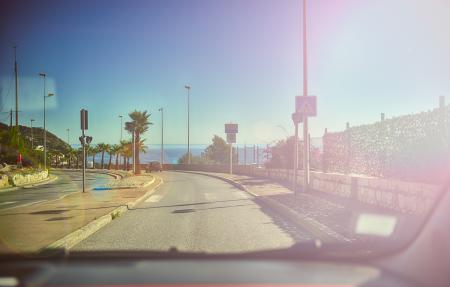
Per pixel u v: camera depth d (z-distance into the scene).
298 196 18.44
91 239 10.00
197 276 3.14
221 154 86.62
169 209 16.00
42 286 2.85
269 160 36.38
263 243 9.38
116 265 3.54
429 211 3.84
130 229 11.42
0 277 3.11
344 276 3.18
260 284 2.89
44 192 25.70
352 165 17.25
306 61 20.17
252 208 16.11
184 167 70.44
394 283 3.05
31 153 62.72
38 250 8.02
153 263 3.67
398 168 13.28
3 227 10.96
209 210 15.60
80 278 3.08
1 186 31.06
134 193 21.56
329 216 12.27
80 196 19.91
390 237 7.70
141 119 52.16
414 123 12.27
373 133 15.20
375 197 13.84
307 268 3.47
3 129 55.59
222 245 9.17
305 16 20.19
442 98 10.96
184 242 9.53
